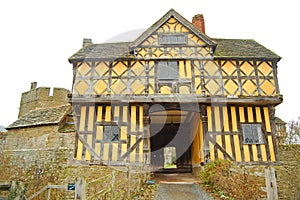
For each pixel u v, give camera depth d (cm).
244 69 1080
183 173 1240
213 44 1084
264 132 1041
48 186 589
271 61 1098
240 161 1002
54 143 1345
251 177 948
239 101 1027
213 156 1002
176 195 774
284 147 1064
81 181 492
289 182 992
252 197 686
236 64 1084
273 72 1083
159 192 791
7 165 1429
